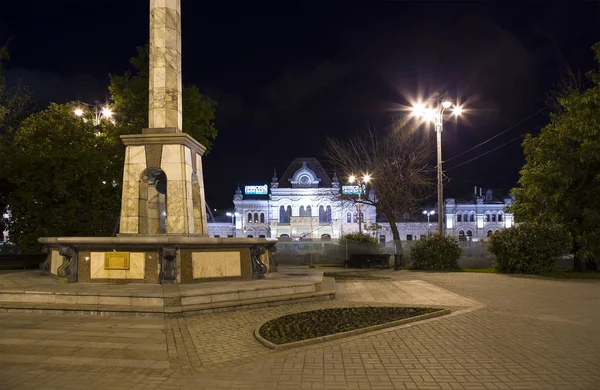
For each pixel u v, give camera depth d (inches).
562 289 594.6
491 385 221.0
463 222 2874.0
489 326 353.4
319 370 244.1
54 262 548.1
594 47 832.3
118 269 471.2
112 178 919.0
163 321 367.9
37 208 840.9
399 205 1272.1
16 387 220.2
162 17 583.5
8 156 789.2
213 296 411.2
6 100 918.4
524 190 946.1
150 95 579.2
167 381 229.1
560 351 281.3
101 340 308.8
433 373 238.8
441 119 997.8
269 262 641.0
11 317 381.1
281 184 3041.3
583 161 811.4
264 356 271.3
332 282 583.2
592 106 814.5
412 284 642.2
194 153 601.6
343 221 2849.4
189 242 466.3
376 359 263.9
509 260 839.1
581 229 850.1
